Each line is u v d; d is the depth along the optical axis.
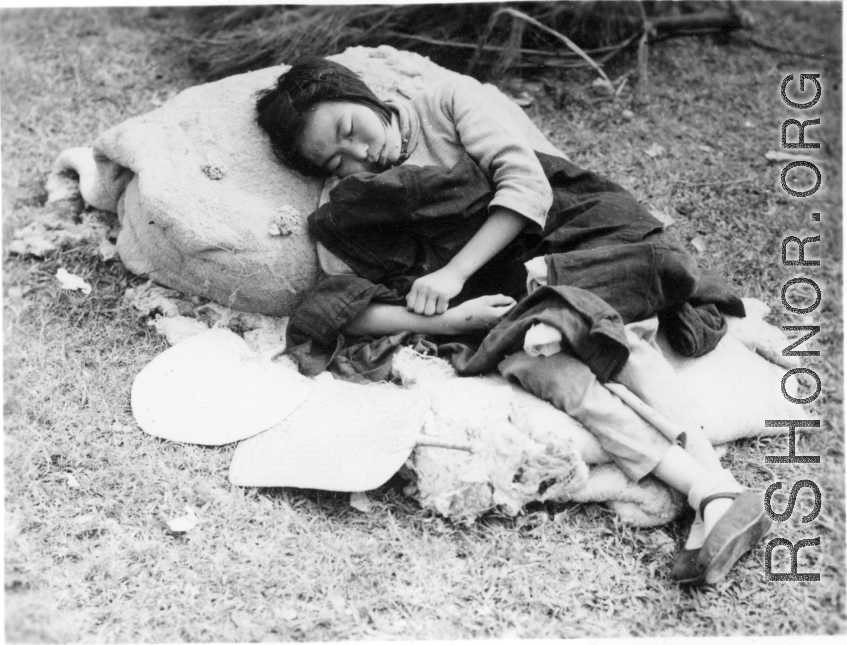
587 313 2.12
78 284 2.61
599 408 2.13
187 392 2.36
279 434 2.25
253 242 2.43
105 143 2.53
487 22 3.34
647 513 2.15
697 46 3.55
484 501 2.11
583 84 3.37
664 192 3.02
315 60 2.50
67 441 2.28
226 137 2.52
